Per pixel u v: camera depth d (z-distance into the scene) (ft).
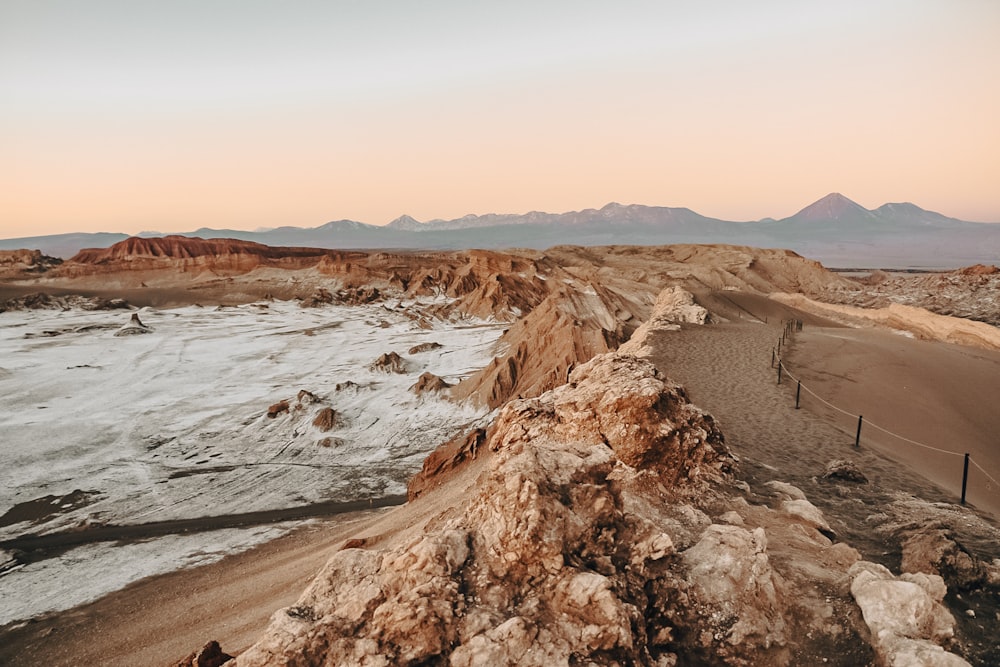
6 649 51.75
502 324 241.55
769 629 19.38
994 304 175.11
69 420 124.16
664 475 29.48
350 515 80.38
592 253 380.17
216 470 101.09
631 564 20.49
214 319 261.03
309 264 408.05
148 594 59.98
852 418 56.75
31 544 75.31
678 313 123.65
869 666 17.72
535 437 32.24
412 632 18.31
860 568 22.00
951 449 52.75
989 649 18.70
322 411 122.62
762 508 29.09
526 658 17.25
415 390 138.31
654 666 17.97
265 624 39.78
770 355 85.46
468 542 21.43
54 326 230.48
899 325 150.20
